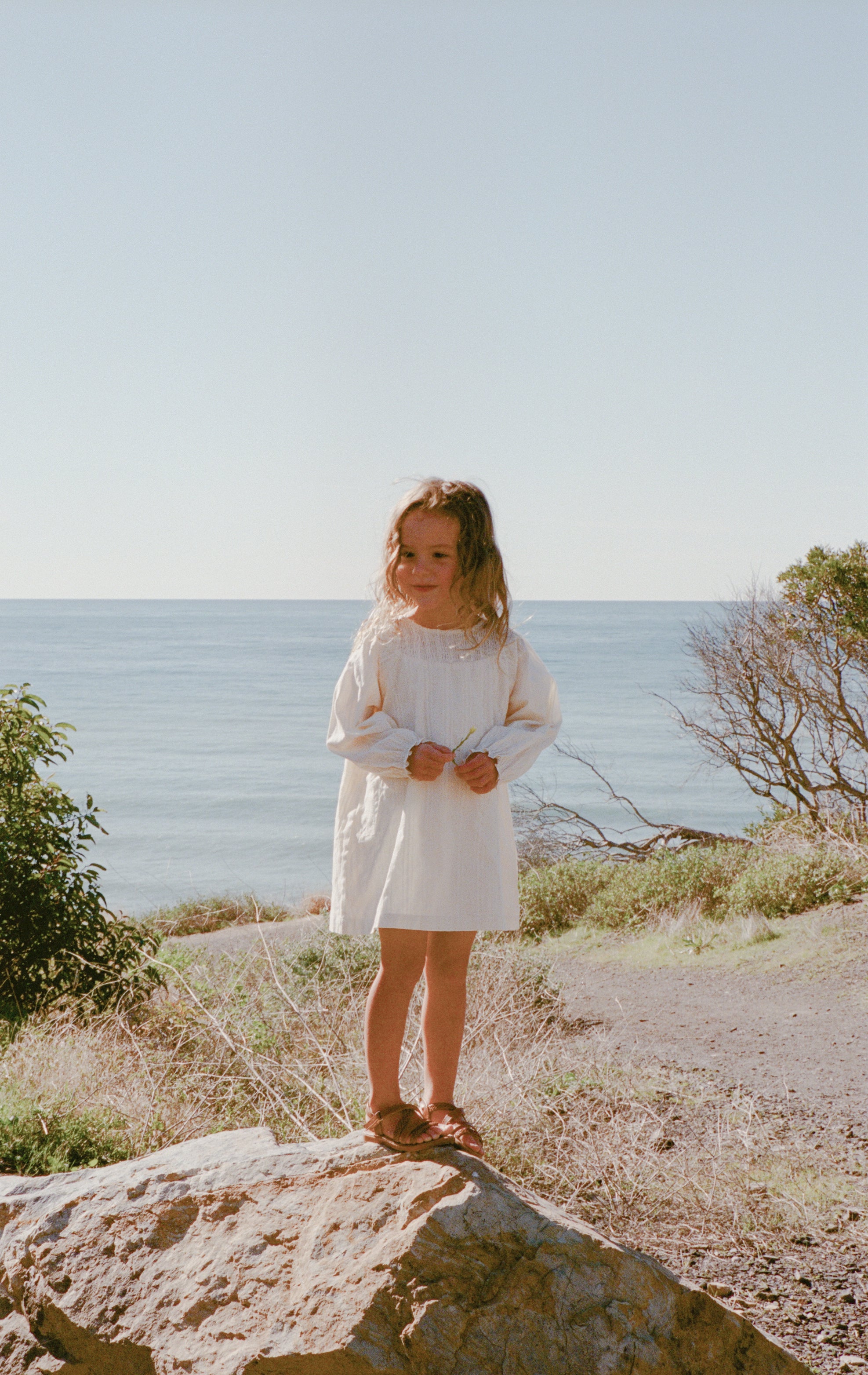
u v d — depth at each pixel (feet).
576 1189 14.65
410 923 7.31
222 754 176.14
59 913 23.03
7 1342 7.32
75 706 251.80
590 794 133.80
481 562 7.80
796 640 53.62
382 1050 7.69
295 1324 6.55
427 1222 6.77
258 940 31.63
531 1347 6.30
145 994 22.66
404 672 7.82
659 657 389.19
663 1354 6.45
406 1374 6.21
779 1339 11.07
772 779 57.26
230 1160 7.97
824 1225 14.15
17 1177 8.78
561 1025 26.43
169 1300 7.01
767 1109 19.88
